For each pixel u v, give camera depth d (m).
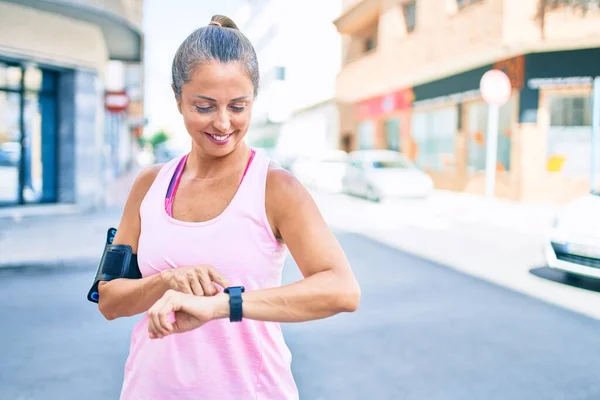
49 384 4.02
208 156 1.41
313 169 22.38
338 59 31.53
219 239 1.35
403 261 8.40
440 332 5.12
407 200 16.73
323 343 4.84
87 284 6.95
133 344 1.52
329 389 3.91
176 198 1.44
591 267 6.63
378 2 23.75
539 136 16.55
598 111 14.93
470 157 19.55
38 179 13.18
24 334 5.06
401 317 5.58
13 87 12.62
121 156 37.75
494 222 12.66
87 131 13.47
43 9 11.94
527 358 4.49
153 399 1.42
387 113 25.44
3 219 12.02
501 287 6.81
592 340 4.93
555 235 7.00
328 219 13.33
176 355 1.41
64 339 4.94
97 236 9.80
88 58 13.23
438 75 20.83
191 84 1.26
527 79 16.58
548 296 6.41
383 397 3.78
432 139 21.89
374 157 18.41
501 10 15.78
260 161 1.41
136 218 1.50
